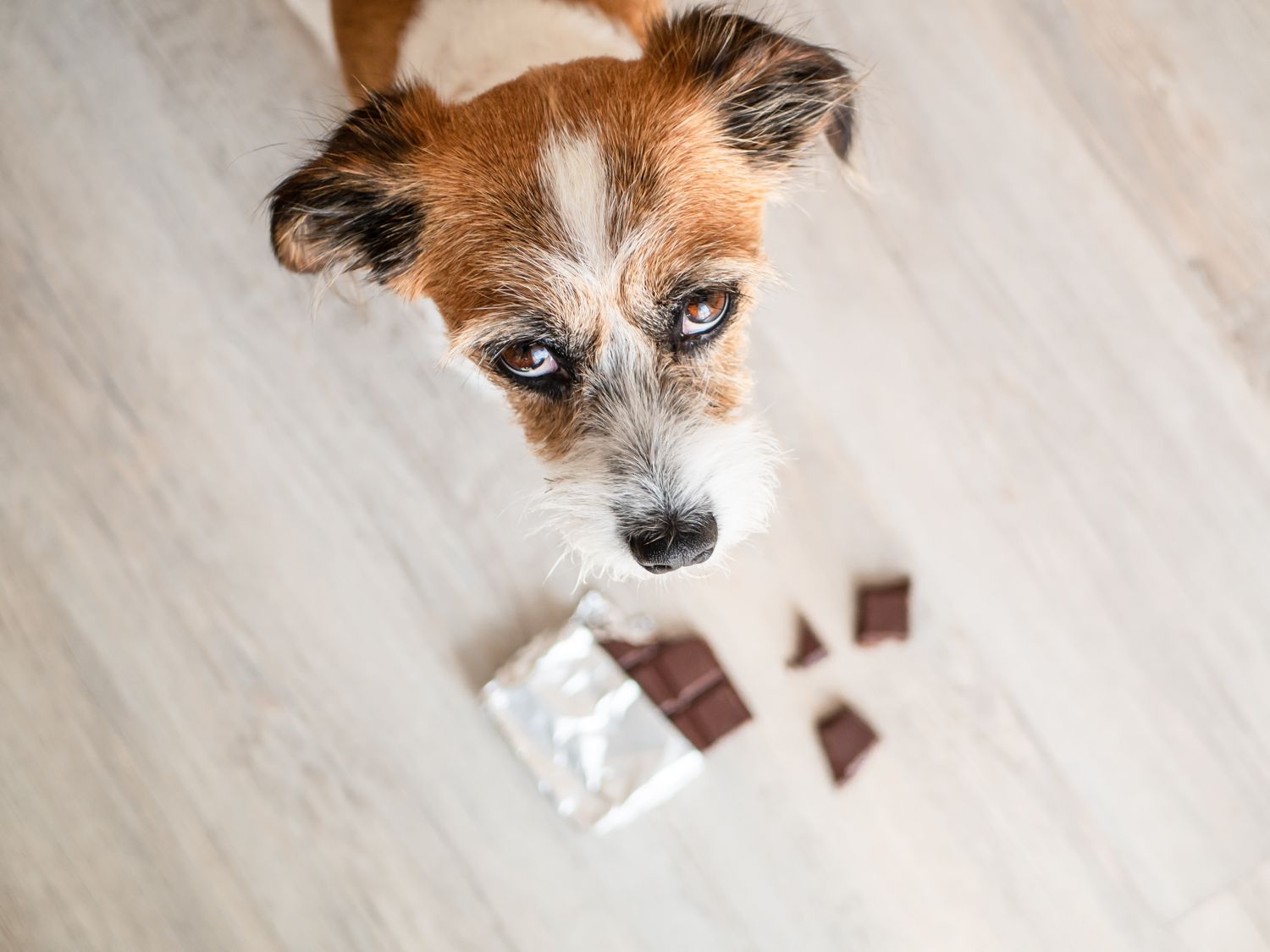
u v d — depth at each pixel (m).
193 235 0.67
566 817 0.66
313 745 0.67
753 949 0.66
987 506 0.67
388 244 0.55
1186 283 0.67
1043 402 0.67
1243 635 0.67
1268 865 0.67
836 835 0.67
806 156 0.58
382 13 0.59
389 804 0.67
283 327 0.67
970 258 0.67
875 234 0.67
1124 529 0.67
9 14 0.67
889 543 0.67
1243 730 0.67
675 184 0.53
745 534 0.59
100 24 0.67
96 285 0.67
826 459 0.67
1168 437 0.67
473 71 0.57
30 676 0.66
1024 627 0.67
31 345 0.67
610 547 0.56
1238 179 0.67
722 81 0.54
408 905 0.66
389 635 0.67
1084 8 0.68
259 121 0.67
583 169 0.52
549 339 0.54
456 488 0.67
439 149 0.53
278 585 0.67
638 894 0.67
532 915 0.66
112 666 0.66
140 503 0.67
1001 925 0.67
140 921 0.66
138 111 0.67
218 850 0.66
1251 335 0.67
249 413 0.67
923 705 0.67
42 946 0.66
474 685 0.67
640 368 0.55
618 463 0.55
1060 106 0.68
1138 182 0.68
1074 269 0.67
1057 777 0.67
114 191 0.67
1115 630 0.67
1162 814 0.67
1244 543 0.67
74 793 0.66
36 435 0.67
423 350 0.66
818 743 0.67
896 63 0.67
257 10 0.66
